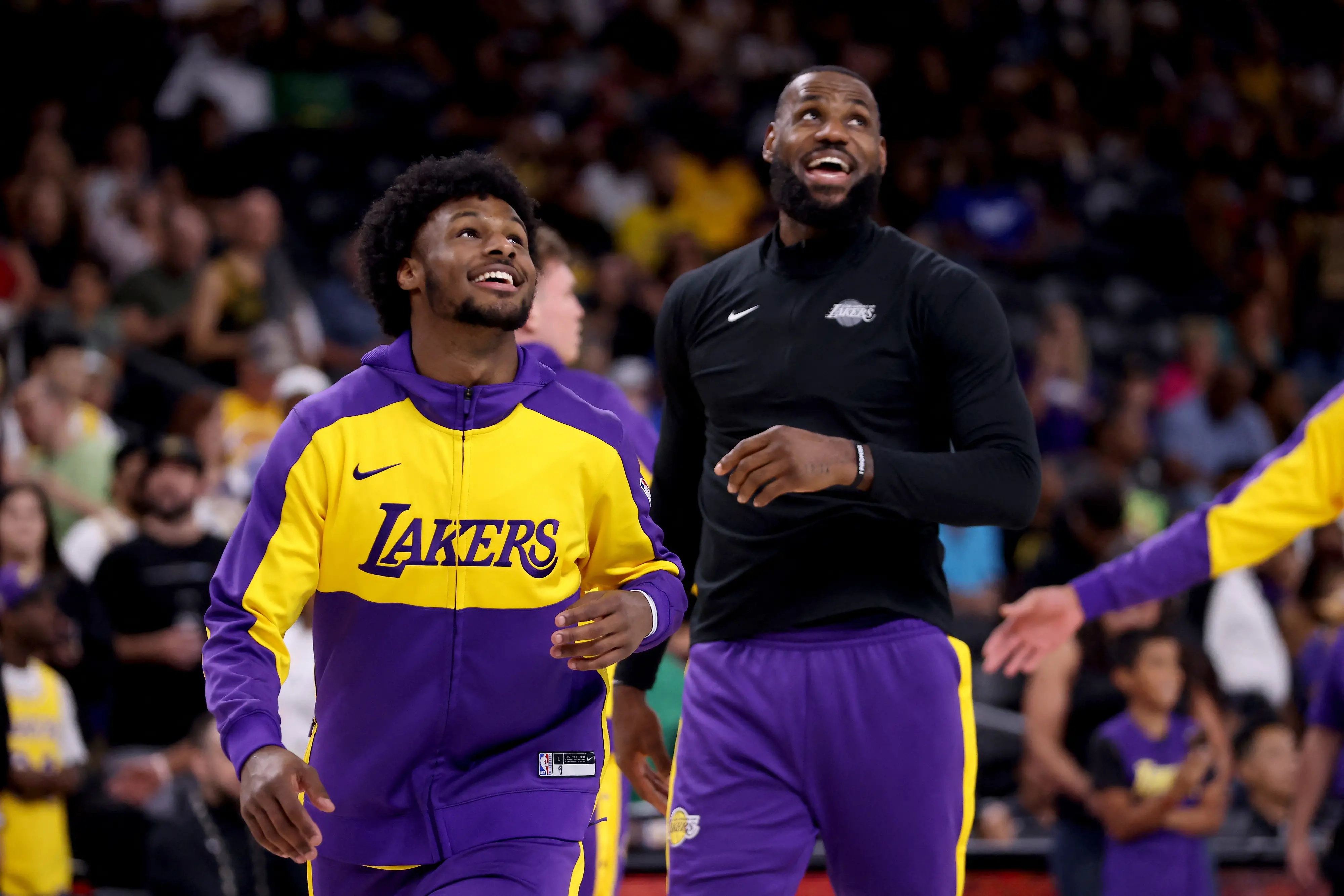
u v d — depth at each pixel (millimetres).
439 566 6070
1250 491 8148
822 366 7395
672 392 8078
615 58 31234
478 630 6098
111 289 21047
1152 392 25844
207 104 25109
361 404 6141
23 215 22000
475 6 31031
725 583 7523
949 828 7281
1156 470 21906
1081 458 22719
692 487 8172
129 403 19000
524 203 6449
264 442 17781
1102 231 31422
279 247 24078
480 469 6121
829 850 7418
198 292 19828
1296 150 35062
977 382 7203
